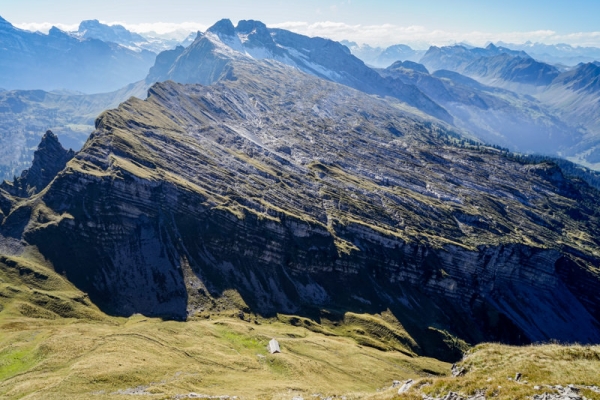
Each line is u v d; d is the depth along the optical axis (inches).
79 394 3902.6
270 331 7731.3
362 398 3051.2
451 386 2400.3
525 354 2906.0
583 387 2079.2
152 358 5152.6
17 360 5014.8
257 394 4291.3
